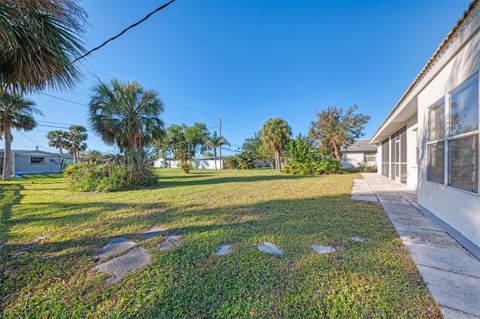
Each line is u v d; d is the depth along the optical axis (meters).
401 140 9.31
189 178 13.66
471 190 2.82
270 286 1.85
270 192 7.13
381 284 1.85
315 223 3.61
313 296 1.71
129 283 1.95
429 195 4.12
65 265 2.32
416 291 1.75
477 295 1.68
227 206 5.05
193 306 1.62
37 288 1.90
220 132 32.72
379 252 2.48
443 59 3.49
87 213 4.55
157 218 4.10
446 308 1.54
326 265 2.19
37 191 8.11
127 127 9.56
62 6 2.31
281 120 19.81
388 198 5.85
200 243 2.84
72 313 1.58
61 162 28.64
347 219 3.83
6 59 2.35
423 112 4.52
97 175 8.48
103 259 2.46
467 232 2.84
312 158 16.75
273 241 2.85
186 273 2.09
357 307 1.57
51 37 2.36
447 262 2.24
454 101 3.33
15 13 2.08
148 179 9.41
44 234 3.31
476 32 2.73
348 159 23.84
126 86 9.91
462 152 3.08
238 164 30.59
